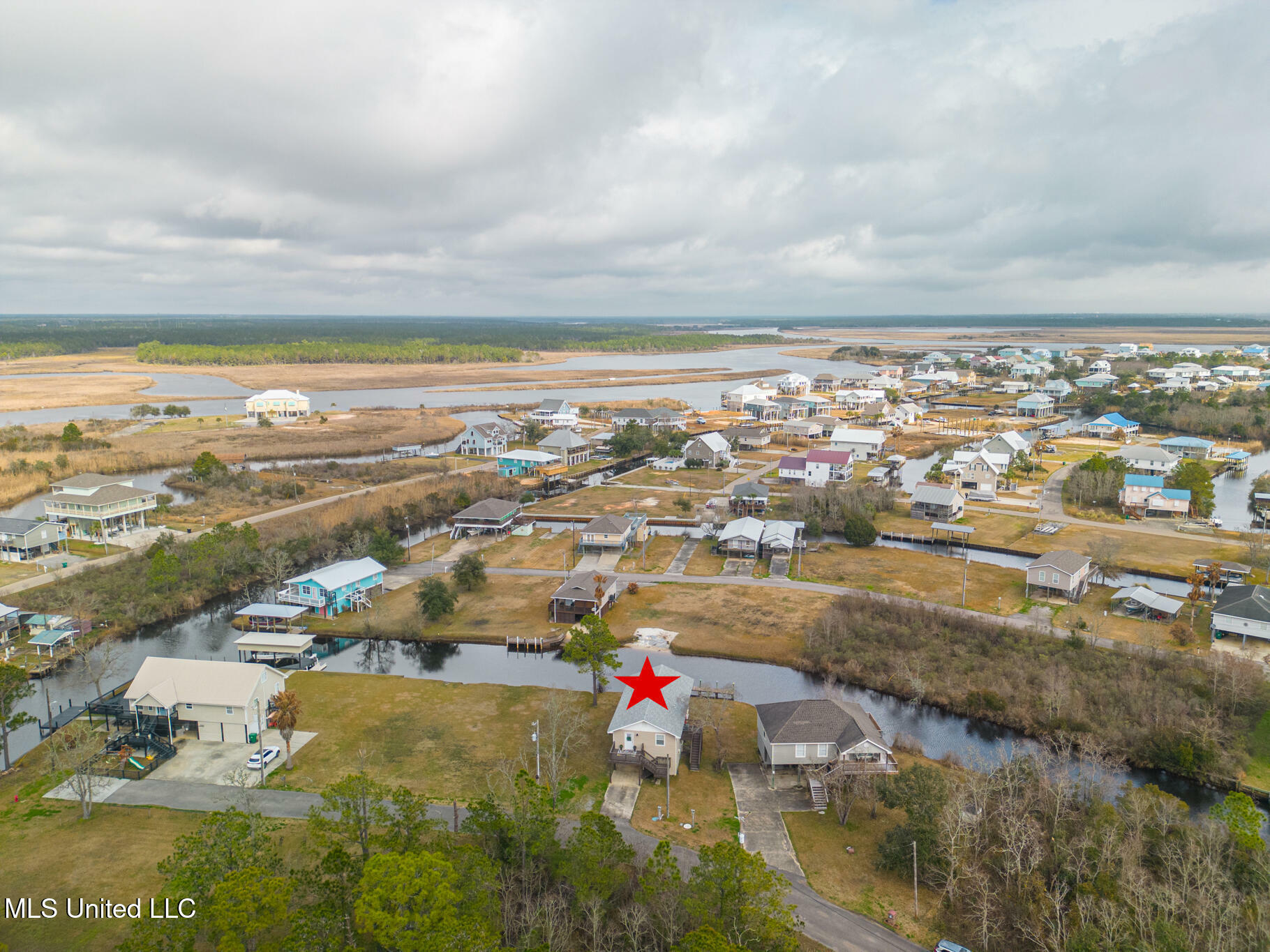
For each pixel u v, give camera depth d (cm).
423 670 7012
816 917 3972
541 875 3969
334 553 9612
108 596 8056
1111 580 8738
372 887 3238
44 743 5566
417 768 5234
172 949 3166
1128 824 4381
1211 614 7175
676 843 4500
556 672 6950
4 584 8238
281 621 7675
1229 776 5169
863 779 4822
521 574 9169
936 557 9756
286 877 3838
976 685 6406
